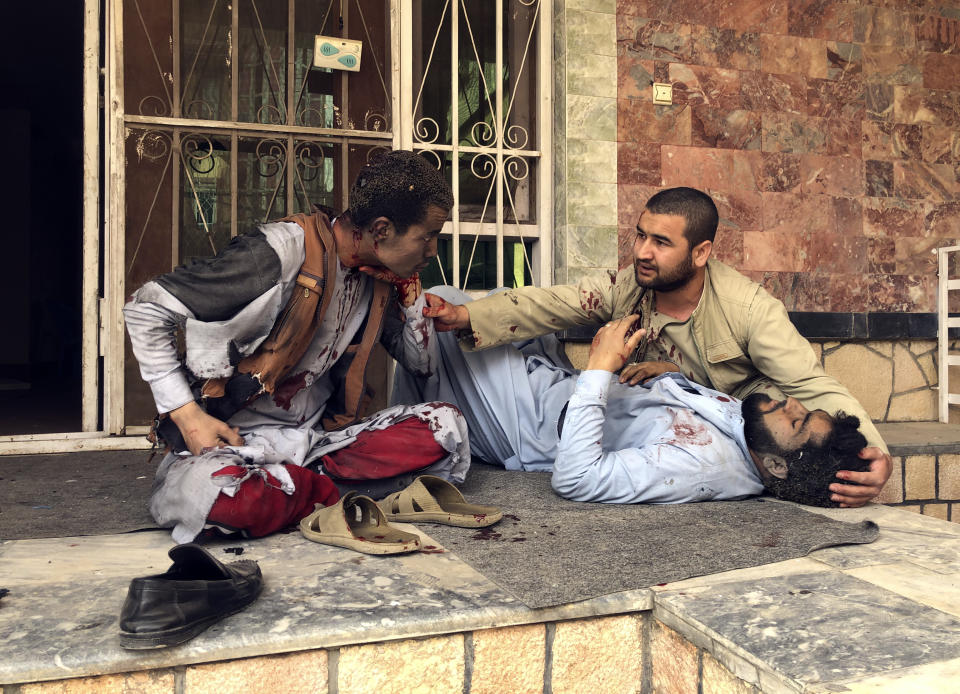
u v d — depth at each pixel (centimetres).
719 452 250
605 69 410
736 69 431
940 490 361
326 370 241
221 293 205
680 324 288
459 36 416
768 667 134
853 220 452
